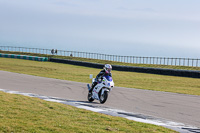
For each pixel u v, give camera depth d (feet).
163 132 41.01
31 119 43.11
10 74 148.46
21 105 53.31
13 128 37.52
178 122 50.80
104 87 69.10
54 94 84.48
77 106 60.75
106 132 38.75
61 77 161.58
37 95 75.36
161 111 61.82
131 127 42.60
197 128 46.47
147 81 166.91
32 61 349.61
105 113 54.19
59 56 412.16
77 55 403.34
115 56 356.18
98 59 370.73
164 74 223.92
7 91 81.56
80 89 100.48
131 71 252.62
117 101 74.84
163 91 106.01
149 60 318.65
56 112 49.93
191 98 86.38
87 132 38.06
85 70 247.29
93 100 74.02
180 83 160.15
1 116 43.39
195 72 201.46
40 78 138.00
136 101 76.13
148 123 47.19
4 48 483.92
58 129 38.50
